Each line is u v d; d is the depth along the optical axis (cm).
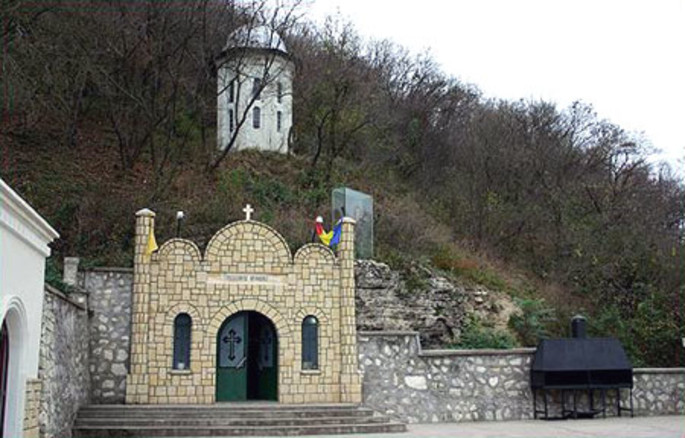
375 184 3709
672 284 3108
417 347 2114
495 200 3809
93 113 3459
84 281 2036
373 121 4056
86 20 3045
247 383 2202
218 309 2041
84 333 1927
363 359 2089
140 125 3316
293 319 2080
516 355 2158
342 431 1755
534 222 3772
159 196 2927
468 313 2681
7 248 1079
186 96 3559
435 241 3125
